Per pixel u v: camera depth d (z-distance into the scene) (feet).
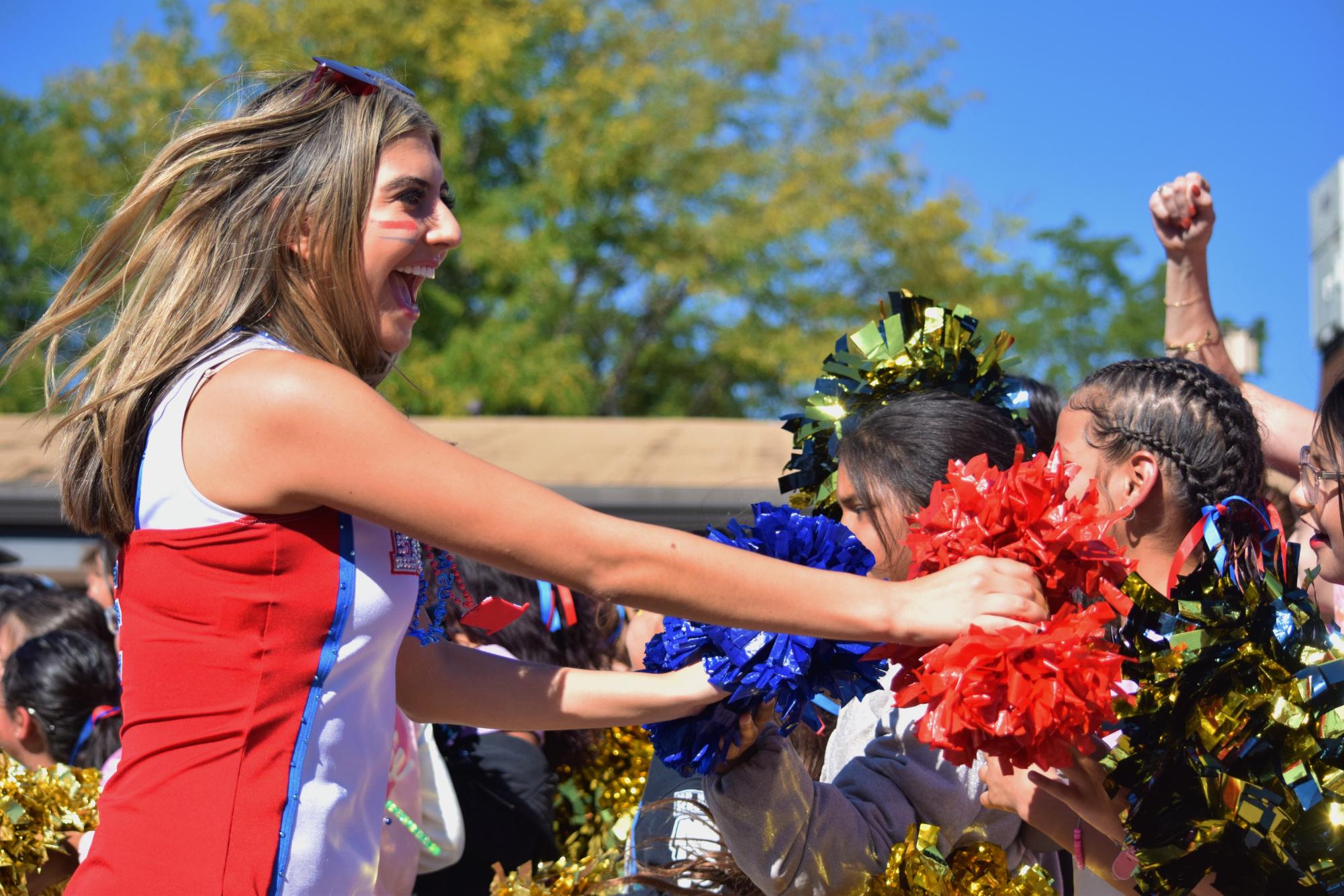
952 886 5.76
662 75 60.18
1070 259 99.96
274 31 53.98
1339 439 5.97
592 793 9.79
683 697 5.49
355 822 5.00
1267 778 5.08
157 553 4.85
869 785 6.00
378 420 4.64
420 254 5.32
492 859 8.77
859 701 6.25
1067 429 6.49
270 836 4.65
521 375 51.29
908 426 6.26
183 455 4.82
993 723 4.55
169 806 4.67
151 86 55.47
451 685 5.90
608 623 10.32
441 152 5.50
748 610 4.67
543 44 59.11
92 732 9.93
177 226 5.14
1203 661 5.22
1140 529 6.16
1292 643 5.27
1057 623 4.69
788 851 5.50
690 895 6.06
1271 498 8.74
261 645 4.74
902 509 6.14
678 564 4.64
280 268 5.11
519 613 6.11
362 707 4.96
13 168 65.00
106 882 4.68
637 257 59.62
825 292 59.98
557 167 56.03
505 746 9.09
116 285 5.22
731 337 59.77
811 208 57.36
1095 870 5.70
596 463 24.14
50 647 10.12
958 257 59.67
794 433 7.07
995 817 6.15
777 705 5.32
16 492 21.71
